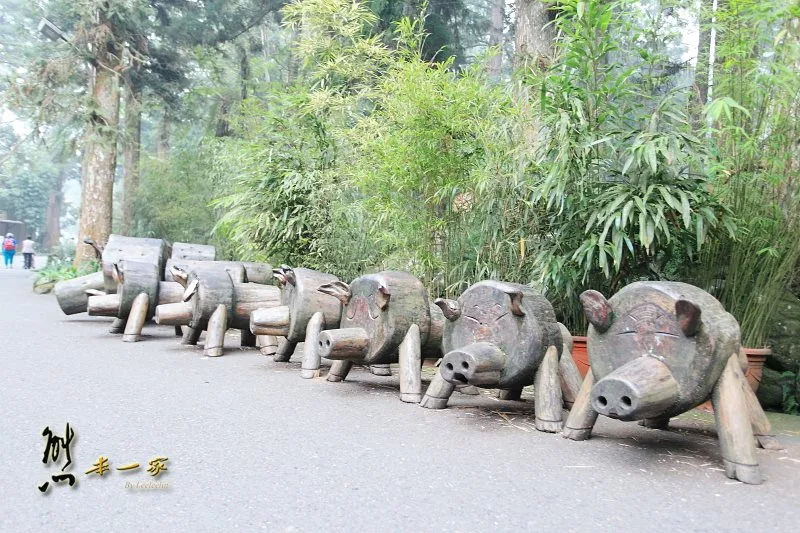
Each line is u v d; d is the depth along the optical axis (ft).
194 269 17.58
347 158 19.31
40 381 12.35
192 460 8.11
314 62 23.07
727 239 12.71
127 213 43.83
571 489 7.51
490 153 14.10
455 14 32.96
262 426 9.82
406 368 12.17
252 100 33.32
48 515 6.32
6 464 7.69
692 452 9.34
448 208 15.05
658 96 13.29
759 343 12.65
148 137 70.90
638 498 7.29
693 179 12.24
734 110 12.76
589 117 12.68
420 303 12.67
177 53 40.09
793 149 12.19
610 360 9.40
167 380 13.09
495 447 9.20
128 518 6.31
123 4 32.83
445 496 7.14
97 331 20.27
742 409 8.38
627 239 11.72
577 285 13.51
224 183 30.27
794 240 12.03
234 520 6.32
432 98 13.74
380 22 29.55
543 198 13.60
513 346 10.61
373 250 18.84
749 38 12.21
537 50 19.84
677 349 8.65
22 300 29.55
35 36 45.06
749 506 7.14
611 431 10.56
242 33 41.57
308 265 19.74
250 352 17.75
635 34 13.37
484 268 14.33
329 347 12.08
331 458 8.36
